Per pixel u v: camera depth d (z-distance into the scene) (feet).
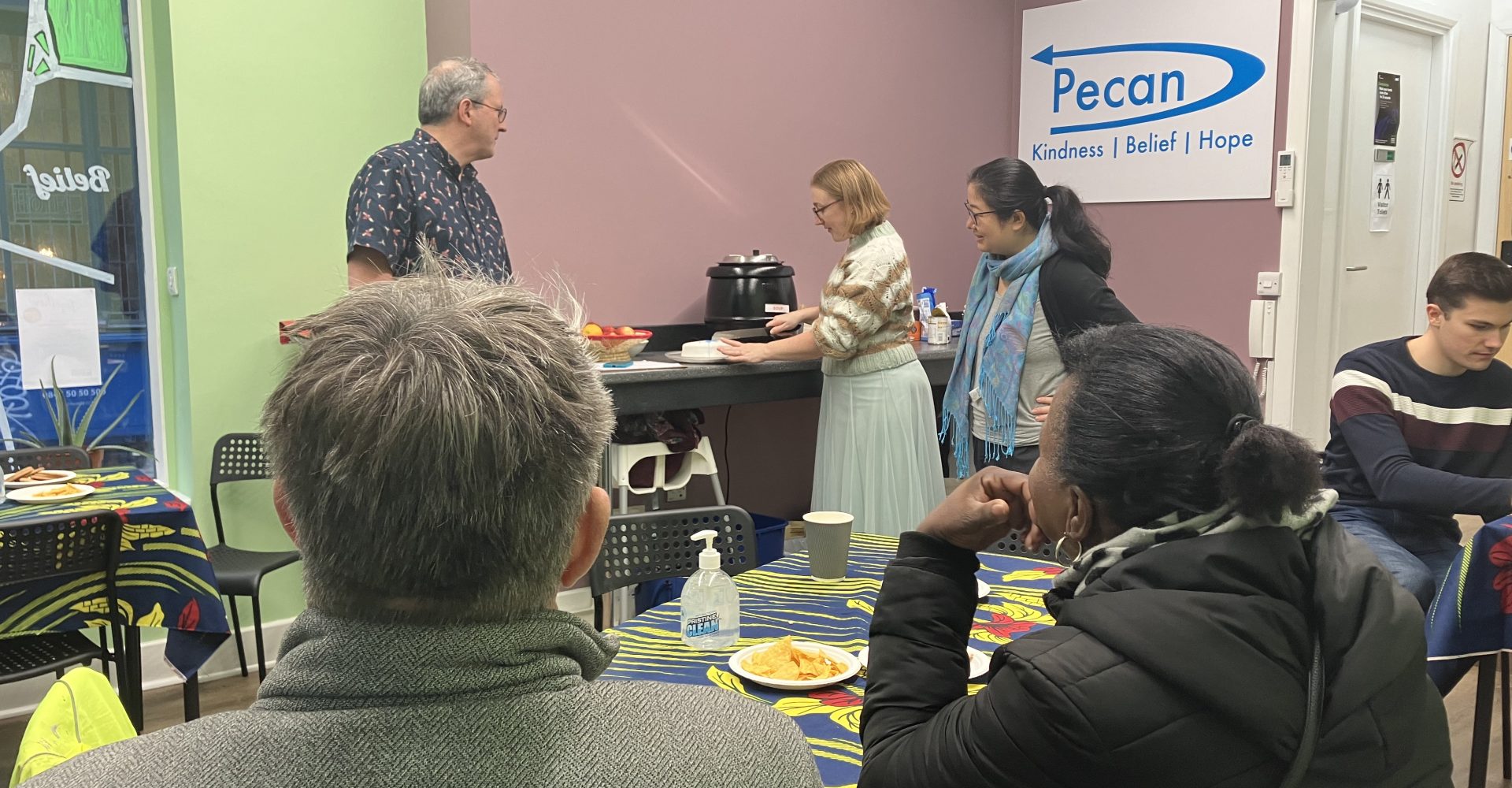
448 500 1.80
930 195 16.19
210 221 10.58
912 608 3.42
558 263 12.48
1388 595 2.80
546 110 12.20
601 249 12.82
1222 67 14.60
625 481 10.53
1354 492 8.29
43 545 6.97
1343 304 16.79
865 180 10.69
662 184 13.28
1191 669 2.56
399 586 1.83
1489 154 19.27
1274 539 2.76
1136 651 2.61
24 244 10.35
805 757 2.07
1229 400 2.85
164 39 10.40
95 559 7.23
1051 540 3.33
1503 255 19.54
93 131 10.65
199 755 1.71
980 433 10.34
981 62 16.61
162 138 10.66
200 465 10.75
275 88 10.85
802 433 14.94
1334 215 15.38
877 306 10.61
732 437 14.15
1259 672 2.59
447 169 9.40
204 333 10.64
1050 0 16.43
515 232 12.12
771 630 4.98
